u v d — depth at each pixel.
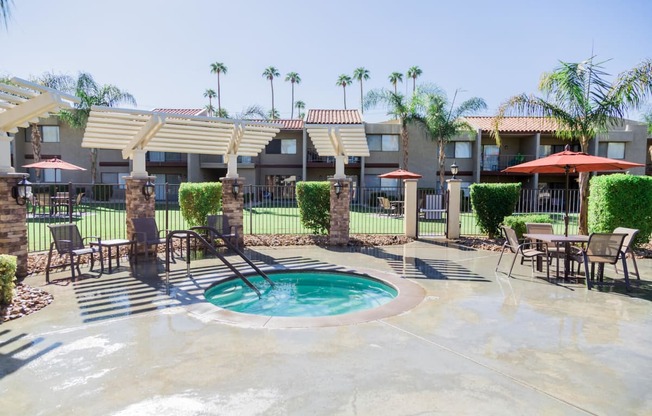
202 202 12.44
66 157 28.61
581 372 3.71
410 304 5.79
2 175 6.92
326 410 3.04
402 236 12.35
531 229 8.70
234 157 10.92
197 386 3.41
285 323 4.98
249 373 3.65
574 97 11.42
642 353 4.13
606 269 8.15
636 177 9.41
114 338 4.46
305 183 12.56
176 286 6.68
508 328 4.83
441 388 3.39
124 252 9.54
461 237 12.62
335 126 10.47
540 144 29.09
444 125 25.33
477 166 27.86
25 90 6.47
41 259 8.66
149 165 29.05
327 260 9.05
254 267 7.61
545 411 3.06
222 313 5.34
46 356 3.98
